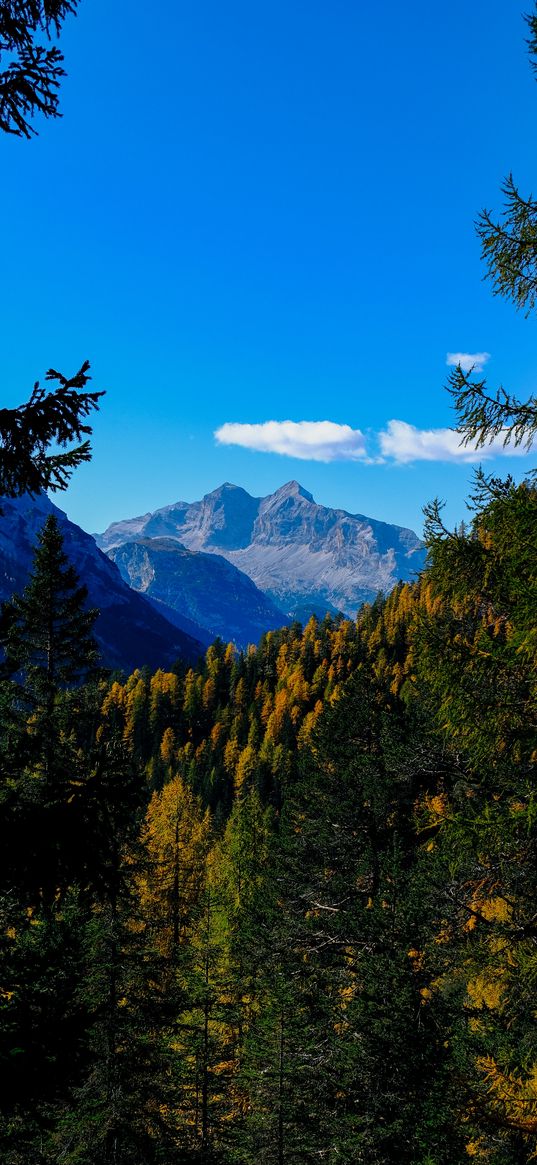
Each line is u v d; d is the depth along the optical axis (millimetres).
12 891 5438
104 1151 18516
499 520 8273
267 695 135000
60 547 18766
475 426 8484
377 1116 16453
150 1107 21984
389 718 24625
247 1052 24016
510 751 9195
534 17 7609
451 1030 16266
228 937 34906
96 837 5309
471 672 8844
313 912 25984
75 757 15719
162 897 38500
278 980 24266
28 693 17031
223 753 117000
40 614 18297
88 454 6387
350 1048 18031
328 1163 19453
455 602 9344
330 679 120750
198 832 59500
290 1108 21031
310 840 26906
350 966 21703
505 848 9797
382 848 24219
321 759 26578
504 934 10039
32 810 5254
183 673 153750
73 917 11164
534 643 7660
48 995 5777
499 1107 9320
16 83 5652
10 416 5605
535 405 8086
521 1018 10500
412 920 18344
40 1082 5117
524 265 8320
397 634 134125
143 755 120250
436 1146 14648
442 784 16750
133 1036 20422
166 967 23281
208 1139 24219
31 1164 8648
